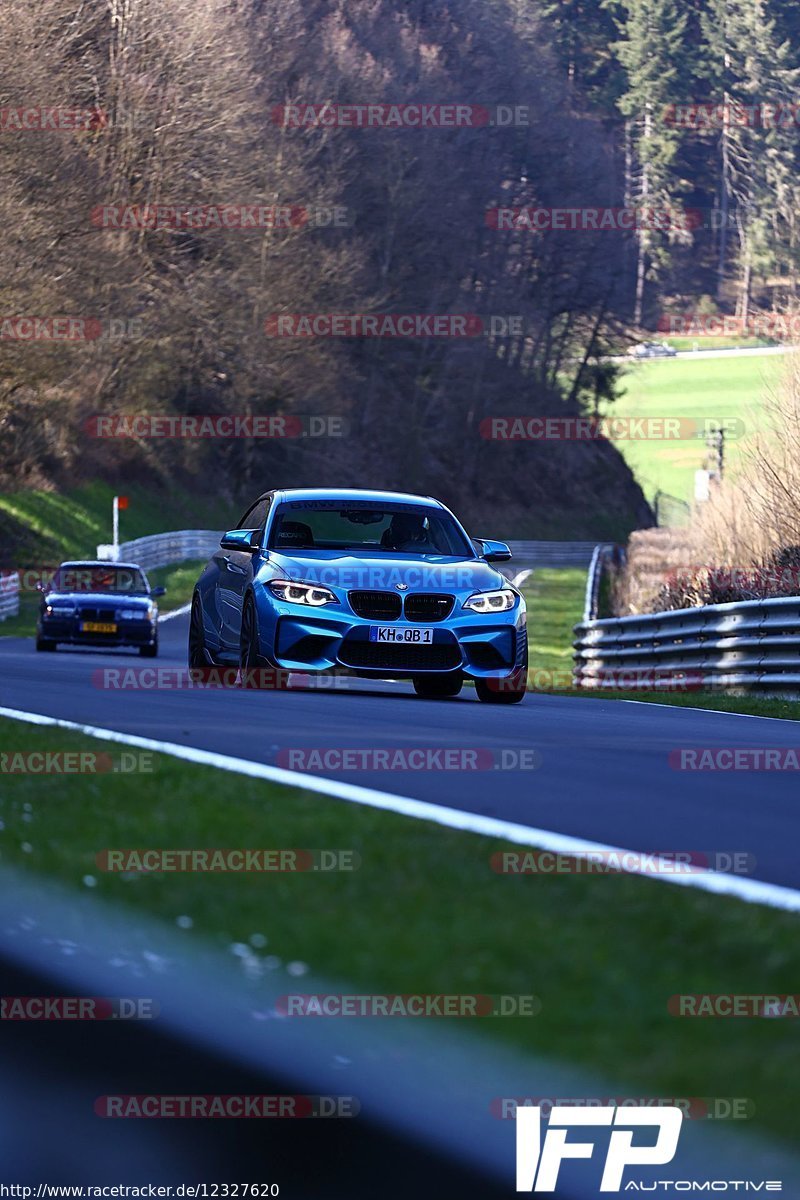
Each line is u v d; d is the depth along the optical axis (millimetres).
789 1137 8047
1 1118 9852
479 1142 8438
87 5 199125
